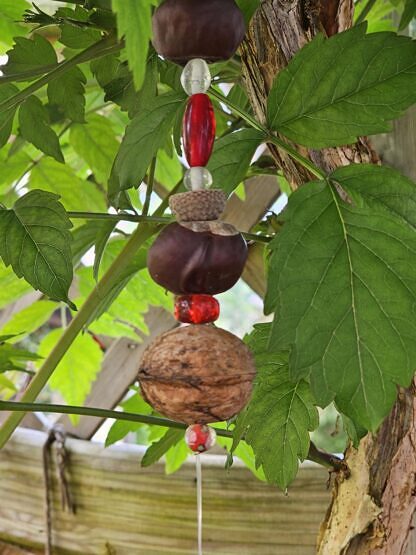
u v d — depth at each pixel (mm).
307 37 405
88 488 860
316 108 374
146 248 572
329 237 348
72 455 865
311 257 344
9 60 522
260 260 777
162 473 823
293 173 437
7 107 466
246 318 1635
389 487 471
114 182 492
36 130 536
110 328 765
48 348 775
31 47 522
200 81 331
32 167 679
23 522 910
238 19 326
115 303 730
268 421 482
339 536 486
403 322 338
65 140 745
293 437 484
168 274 333
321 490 765
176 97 400
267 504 783
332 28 410
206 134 336
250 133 387
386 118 367
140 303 729
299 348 336
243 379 330
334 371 336
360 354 337
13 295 691
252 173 522
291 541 779
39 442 892
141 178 394
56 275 440
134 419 513
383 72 366
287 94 378
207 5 320
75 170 779
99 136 666
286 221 350
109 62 501
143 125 397
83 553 872
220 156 386
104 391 886
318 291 341
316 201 356
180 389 325
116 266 527
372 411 335
